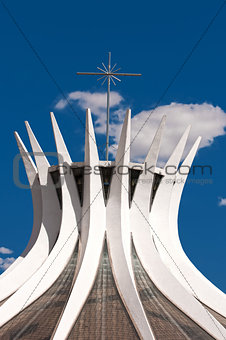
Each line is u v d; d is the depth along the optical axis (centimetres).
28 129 4344
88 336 3262
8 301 3594
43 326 3366
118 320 3388
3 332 3378
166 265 4153
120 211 4072
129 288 3556
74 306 3472
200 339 3338
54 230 4241
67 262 3966
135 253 4047
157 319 3456
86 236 4044
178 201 4494
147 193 4203
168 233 4281
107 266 3884
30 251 4144
